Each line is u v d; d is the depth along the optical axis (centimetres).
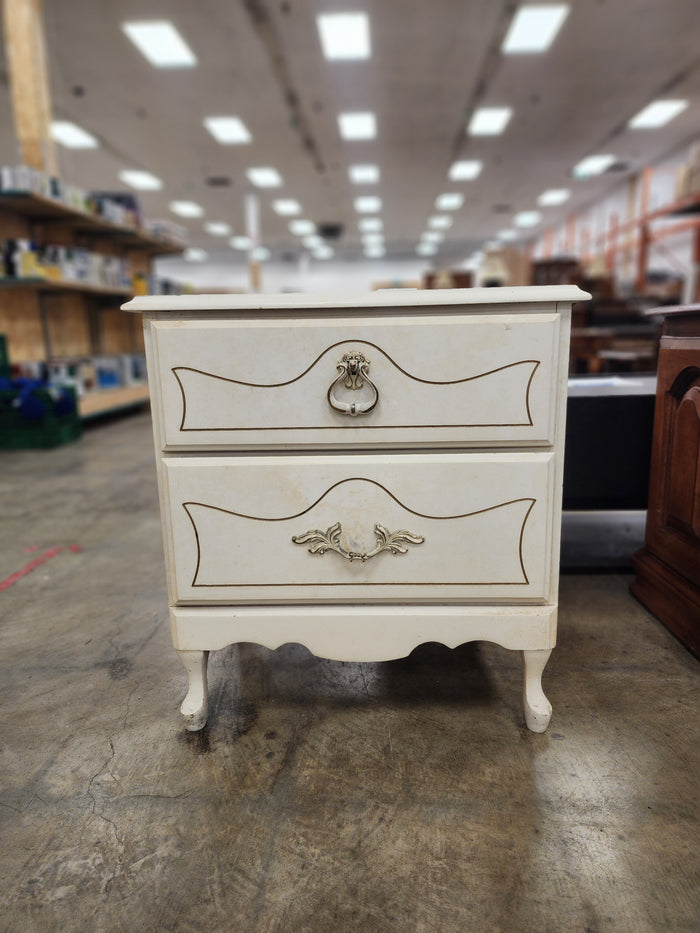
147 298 88
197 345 89
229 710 114
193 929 71
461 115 848
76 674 128
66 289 510
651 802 89
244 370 89
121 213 570
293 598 98
